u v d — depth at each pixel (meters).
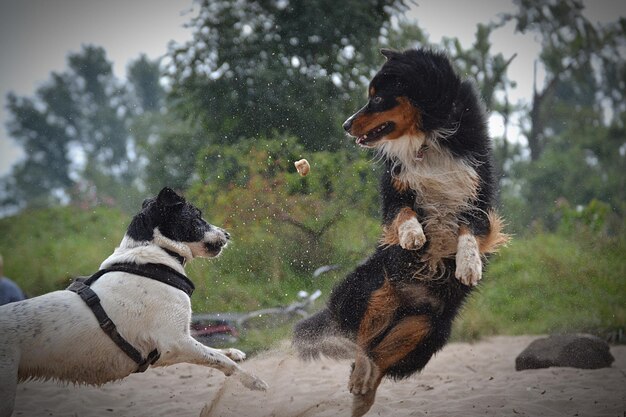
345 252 10.65
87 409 6.70
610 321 10.45
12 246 16.66
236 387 6.31
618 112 29.88
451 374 7.95
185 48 14.52
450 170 5.64
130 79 42.25
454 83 5.66
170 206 5.43
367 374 5.71
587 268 12.55
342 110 13.53
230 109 13.73
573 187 25.94
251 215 11.35
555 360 7.77
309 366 8.04
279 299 10.23
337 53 14.01
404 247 5.33
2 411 4.64
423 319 5.70
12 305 4.91
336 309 5.89
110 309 5.02
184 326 5.25
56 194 41.22
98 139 41.31
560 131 30.61
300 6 14.17
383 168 6.00
